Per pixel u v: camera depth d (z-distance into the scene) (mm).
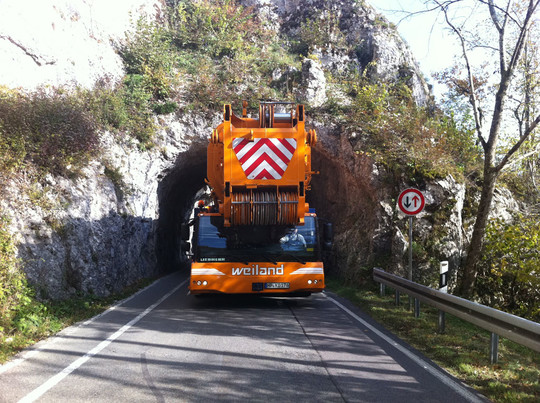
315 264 10109
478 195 14797
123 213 13906
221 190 10016
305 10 26359
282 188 9344
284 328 7883
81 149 12328
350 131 16922
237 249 9977
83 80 15375
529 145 15047
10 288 7688
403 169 14453
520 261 10953
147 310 9617
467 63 10258
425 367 5609
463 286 10352
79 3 16844
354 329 7887
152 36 19219
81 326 7773
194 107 18281
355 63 23688
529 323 4918
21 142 10000
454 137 16047
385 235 14039
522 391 4773
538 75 14820
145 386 4715
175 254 25172
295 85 19375
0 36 12125
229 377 5074
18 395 4363
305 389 4727
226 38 22234
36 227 9492
